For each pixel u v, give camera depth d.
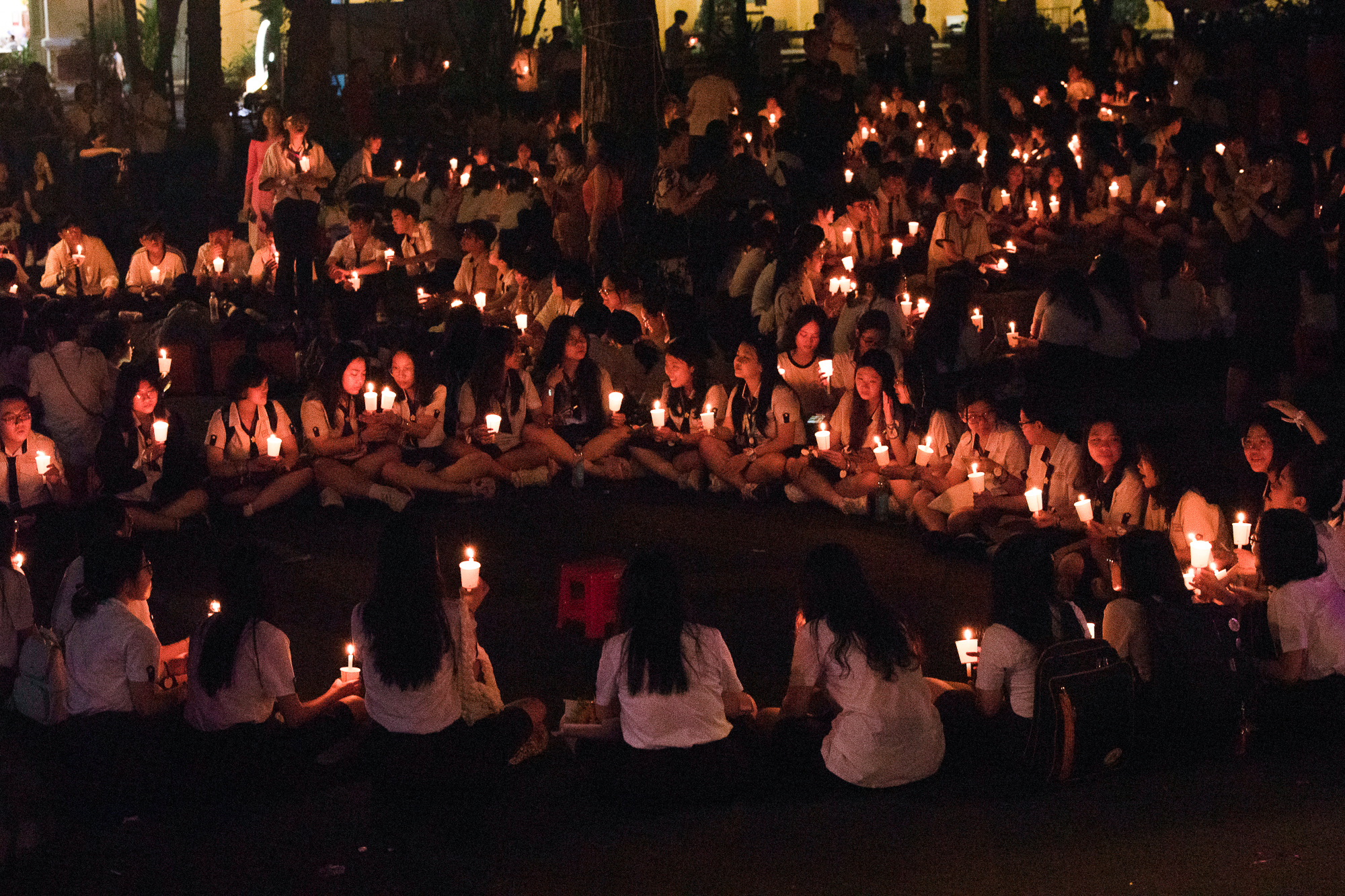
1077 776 5.76
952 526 8.94
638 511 10.14
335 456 10.20
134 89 27.59
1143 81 21.91
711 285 14.78
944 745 5.98
